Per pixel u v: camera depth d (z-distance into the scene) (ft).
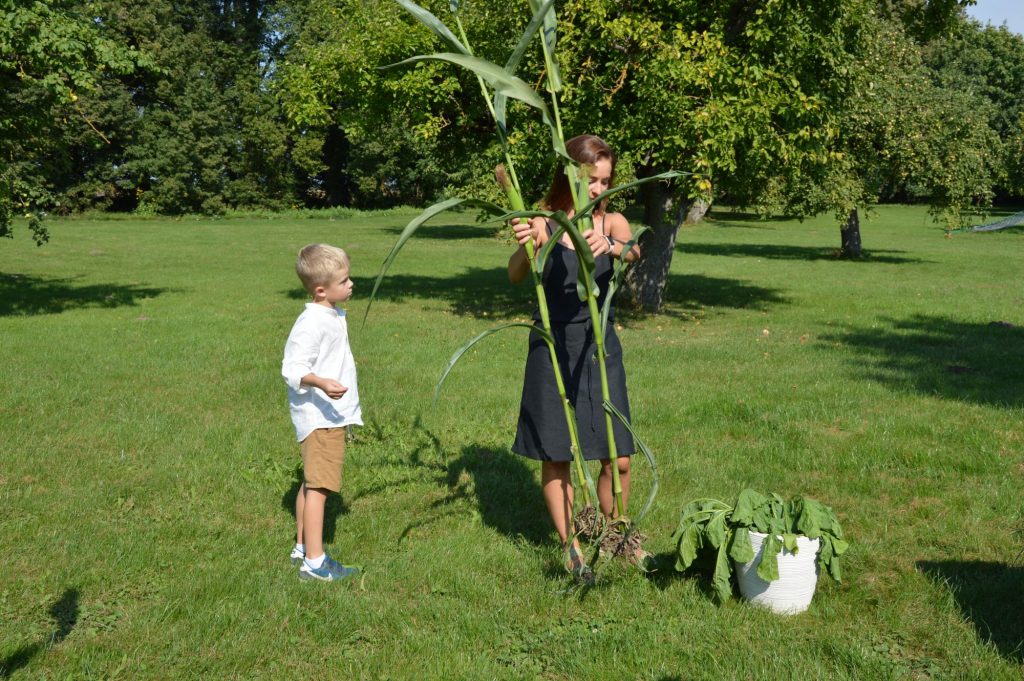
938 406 23.02
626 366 28.96
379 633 10.82
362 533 14.06
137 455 18.16
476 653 10.30
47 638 10.46
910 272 68.28
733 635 10.60
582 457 12.25
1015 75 180.04
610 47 37.17
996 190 144.15
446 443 19.42
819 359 30.50
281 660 10.18
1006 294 52.85
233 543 13.58
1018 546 13.41
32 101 41.27
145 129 155.84
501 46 39.99
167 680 9.68
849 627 10.79
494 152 38.34
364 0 46.09
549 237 12.37
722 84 36.04
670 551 13.19
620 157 35.68
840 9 38.86
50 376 26.30
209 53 163.84
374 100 43.91
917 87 68.64
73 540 13.44
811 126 40.19
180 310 43.57
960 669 9.72
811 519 11.14
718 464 17.80
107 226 124.26
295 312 43.21
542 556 13.04
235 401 23.47
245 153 168.76
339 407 12.55
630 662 10.03
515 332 36.88
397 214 170.60
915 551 13.28
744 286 58.23
